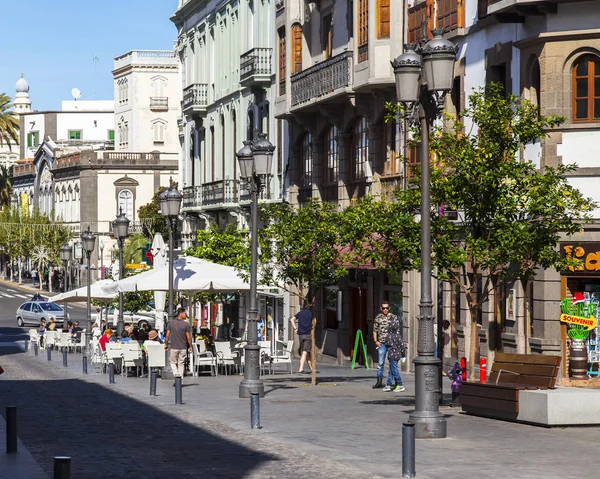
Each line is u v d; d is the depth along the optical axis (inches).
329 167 1931.6
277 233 1379.2
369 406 1044.5
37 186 5649.6
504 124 983.6
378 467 658.8
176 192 1432.1
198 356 1524.4
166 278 1530.5
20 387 1369.3
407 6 1577.3
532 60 1234.0
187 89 2847.0
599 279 1198.3
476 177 968.3
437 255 977.5
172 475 633.6
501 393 888.3
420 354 791.1
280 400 1121.4
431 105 807.1
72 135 6235.2
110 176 4857.3
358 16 1670.8
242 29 2427.4
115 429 879.7
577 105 1203.9
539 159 1224.2
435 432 780.6
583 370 1191.6
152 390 1214.9
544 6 1195.3
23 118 6382.9
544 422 837.8
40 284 5123.0
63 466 498.6
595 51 1189.1
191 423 919.7
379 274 1699.1
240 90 2449.6
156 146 4955.7
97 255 4813.0
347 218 1242.0
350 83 1692.9
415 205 1029.2
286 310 2166.6
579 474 631.2
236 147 2508.6
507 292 1282.0
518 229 947.3
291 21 1998.0
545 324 1202.6
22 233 5093.5
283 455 713.6
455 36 1407.5
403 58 813.2
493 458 689.0
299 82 1920.5
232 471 647.1
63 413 1016.2
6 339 2908.5
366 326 1779.0
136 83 4923.7
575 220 1152.8
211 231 2001.7
